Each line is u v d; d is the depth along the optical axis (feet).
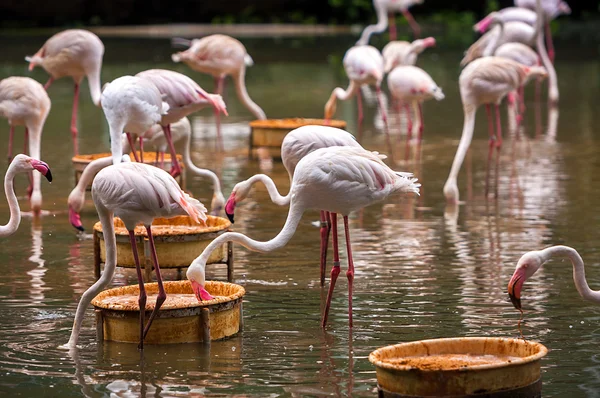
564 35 152.15
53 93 93.91
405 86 65.51
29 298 33.19
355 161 29.09
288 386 24.98
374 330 29.66
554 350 27.61
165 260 34.91
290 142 33.73
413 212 47.03
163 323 28.37
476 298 32.76
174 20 168.45
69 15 161.07
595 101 87.71
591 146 65.21
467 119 50.47
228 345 28.37
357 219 45.78
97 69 58.03
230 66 68.95
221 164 59.98
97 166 40.32
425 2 177.47
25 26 158.40
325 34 154.10
